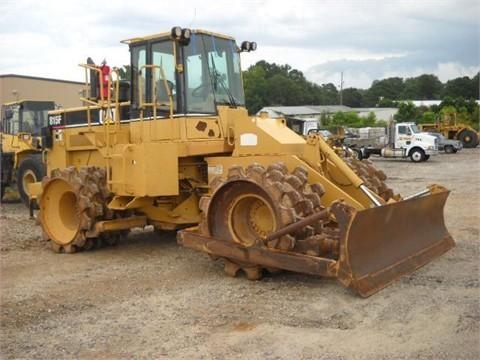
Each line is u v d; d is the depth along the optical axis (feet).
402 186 58.23
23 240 31.30
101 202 27.63
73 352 15.80
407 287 20.85
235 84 29.30
